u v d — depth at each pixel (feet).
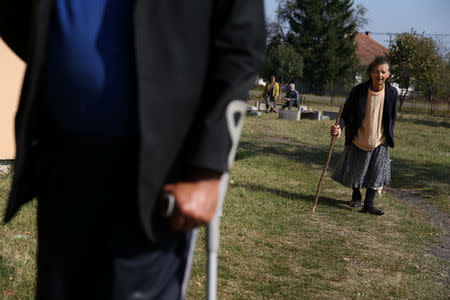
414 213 23.15
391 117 21.86
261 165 32.48
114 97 3.86
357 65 202.49
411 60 118.32
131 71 3.85
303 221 19.86
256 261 14.69
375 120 21.59
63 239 4.11
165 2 3.74
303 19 199.11
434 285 14.28
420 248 17.83
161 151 3.79
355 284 13.70
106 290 4.02
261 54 3.95
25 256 11.71
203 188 3.81
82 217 4.07
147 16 3.72
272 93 82.12
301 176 30.14
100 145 3.94
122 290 4.00
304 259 15.37
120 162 3.96
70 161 4.05
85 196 4.04
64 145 4.06
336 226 19.67
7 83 18.93
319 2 196.65
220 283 12.69
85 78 3.87
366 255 16.39
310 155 38.81
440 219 22.57
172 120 3.80
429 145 52.65
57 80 3.96
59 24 3.96
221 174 3.85
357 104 21.77
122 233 4.00
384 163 22.18
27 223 14.30
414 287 13.93
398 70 120.37
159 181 3.82
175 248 4.27
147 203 3.78
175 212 3.77
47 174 4.18
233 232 17.03
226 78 3.82
